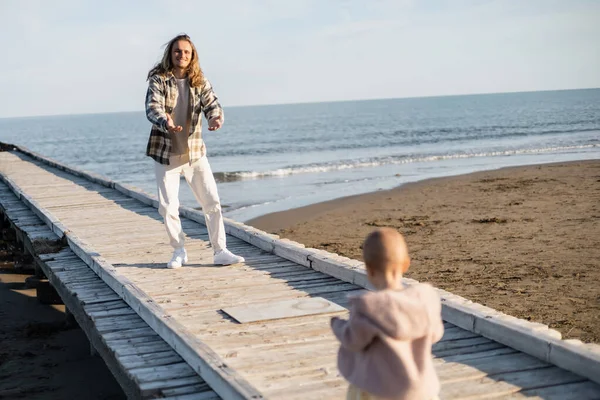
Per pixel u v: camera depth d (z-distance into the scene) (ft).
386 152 136.15
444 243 37.35
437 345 14.56
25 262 39.34
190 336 14.56
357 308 8.93
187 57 20.56
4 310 29.76
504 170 81.00
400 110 531.91
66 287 21.44
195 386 13.04
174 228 22.89
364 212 52.47
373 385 8.91
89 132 349.20
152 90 20.40
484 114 343.87
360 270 20.01
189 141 21.52
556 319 22.76
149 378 13.43
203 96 21.22
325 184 78.13
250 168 108.27
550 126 211.20
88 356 23.61
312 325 16.42
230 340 15.35
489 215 46.57
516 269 30.17
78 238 27.63
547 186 61.67
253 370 13.43
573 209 46.91
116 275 20.49
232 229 29.43
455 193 60.95
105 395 20.06
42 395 20.06
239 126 326.24
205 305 18.38
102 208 39.37
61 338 25.70
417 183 72.38
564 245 34.83
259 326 16.40
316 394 12.16
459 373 12.92
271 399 11.94
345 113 507.30
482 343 14.61
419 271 30.71
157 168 22.20
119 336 16.21
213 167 115.85
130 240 29.01
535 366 13.11
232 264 23.43
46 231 32.42
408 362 8.80
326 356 14.23
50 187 50.08
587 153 110.32
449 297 16.92
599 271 29.12
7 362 22.95
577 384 12.17
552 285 27.17
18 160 76.33
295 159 127.65
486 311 15.57
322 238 42.16
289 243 24.93
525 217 44.60
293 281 20.92
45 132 389.19
